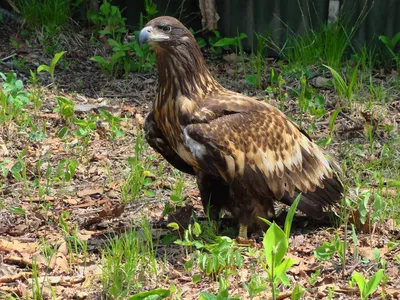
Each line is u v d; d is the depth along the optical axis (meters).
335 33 12.52
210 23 13.15
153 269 7.07
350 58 12.93
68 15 13.58
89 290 6.88
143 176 8.98
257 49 13.02
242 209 7.84
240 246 7.69
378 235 7.94
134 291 6.83
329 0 12.76
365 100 11.45
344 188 7.79
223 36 13.36
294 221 8.34
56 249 7.55
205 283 7.00
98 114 10.97
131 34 13.53
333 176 8.19
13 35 13.30
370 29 12.79
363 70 12.13
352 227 7.71
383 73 12.55
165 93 7.73
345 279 7.13
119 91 11.98
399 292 6.79
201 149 7.54
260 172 7.68
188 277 7.10
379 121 10.80
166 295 6.35
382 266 7.06
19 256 7.45
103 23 13.18
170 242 7.72
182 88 7.64
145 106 11.49
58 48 12.92
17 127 10.30
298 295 6.38
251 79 11.95
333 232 8.05
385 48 12.73
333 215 8.22
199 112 7.59
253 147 7.64
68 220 8.32
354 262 7.36
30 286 6.91
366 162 9.66
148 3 13.34
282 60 12.96
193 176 9.41
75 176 9.33
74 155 9.80
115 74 12.30
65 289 6.89
